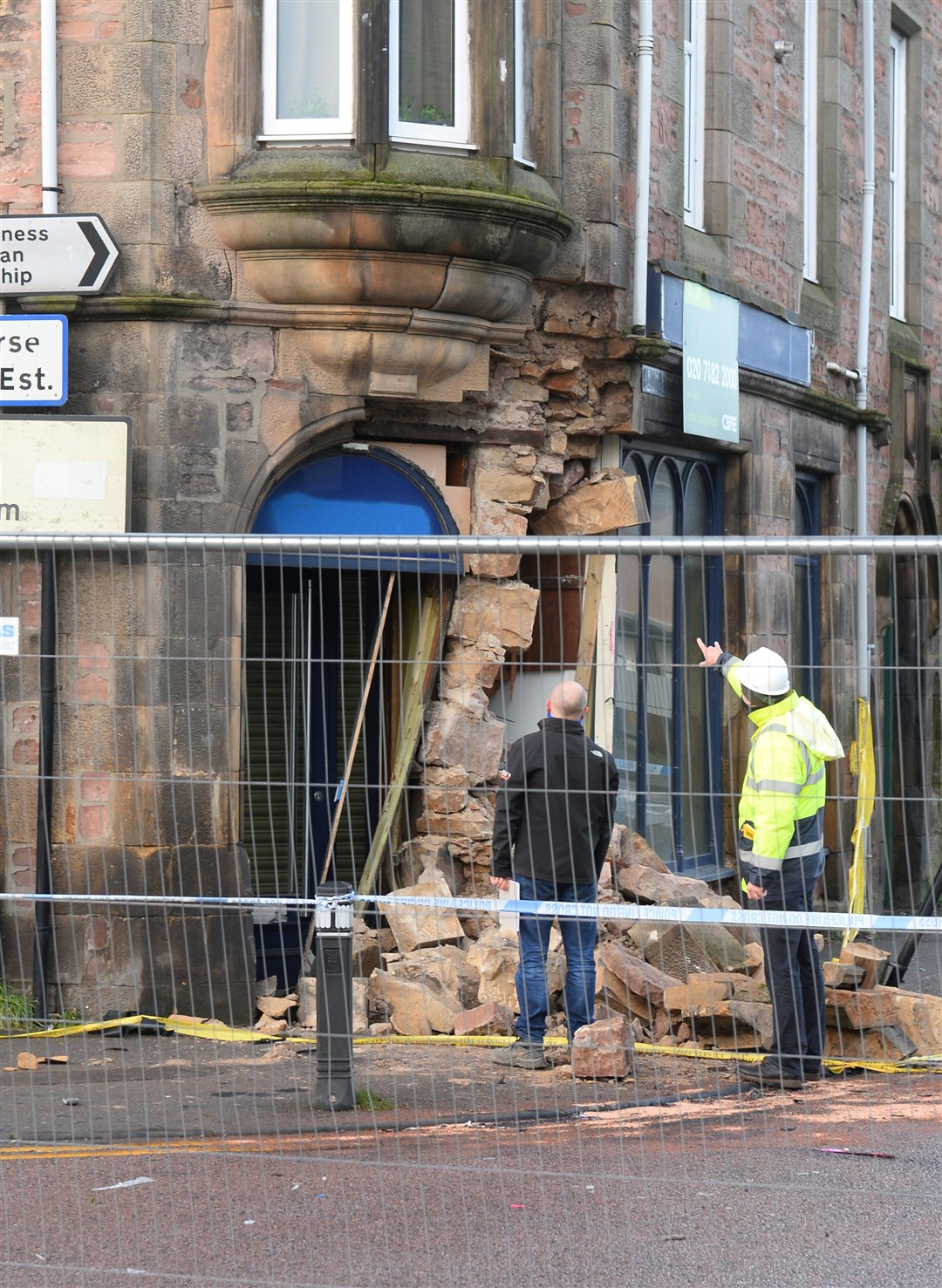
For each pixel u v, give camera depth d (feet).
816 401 84.07
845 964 51.67
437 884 57.36
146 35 56.08
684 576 74.43
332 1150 37.76
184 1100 43.47
